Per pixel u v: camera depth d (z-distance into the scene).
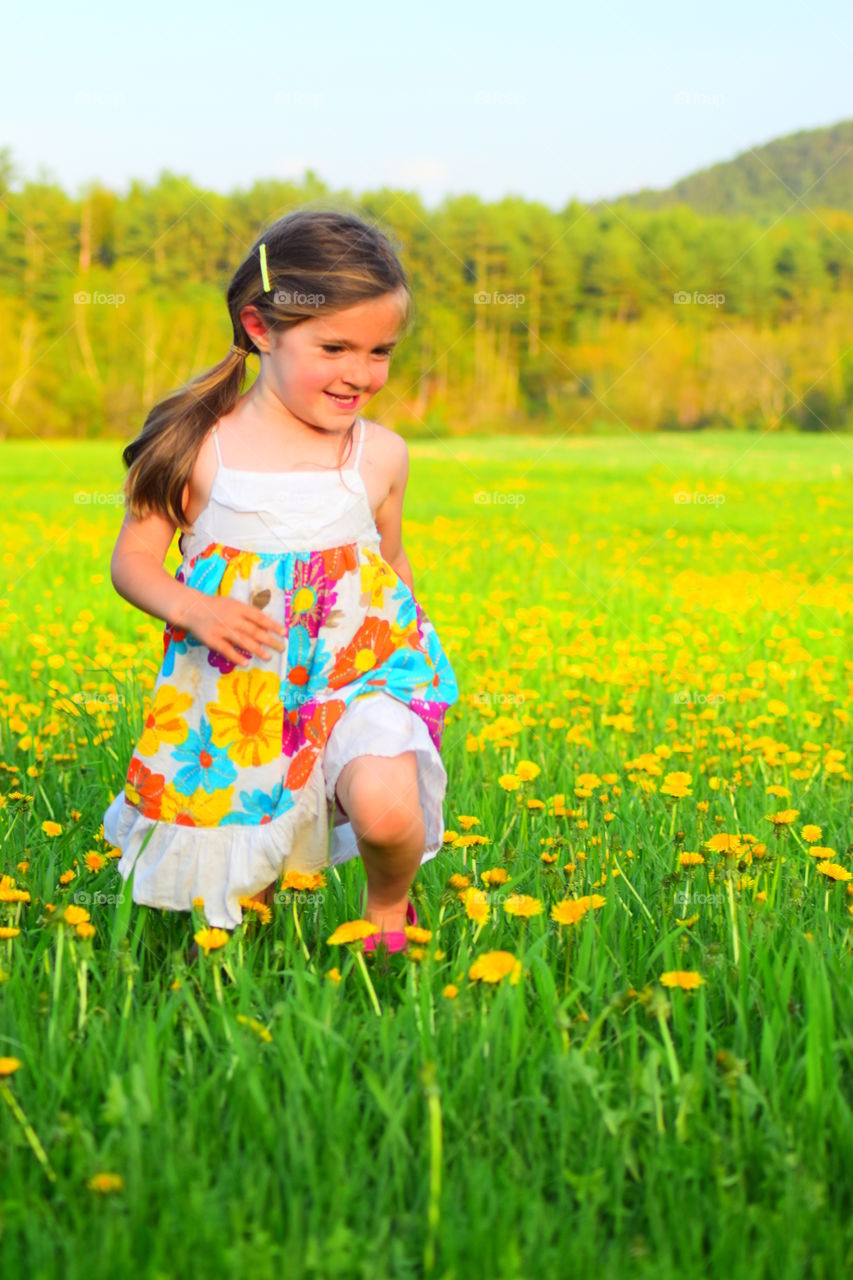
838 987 2.10
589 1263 1.47
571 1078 1.78
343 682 2.38
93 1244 1.49
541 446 23.83
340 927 2.07
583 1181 1.60
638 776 3.67
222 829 2.38
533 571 9.69
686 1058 1.95
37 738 3.91
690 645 6.73
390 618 2.45
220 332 29.55
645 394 27.55
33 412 28.33
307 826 2.38
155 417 2.43
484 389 28.19
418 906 2.63
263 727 2.36
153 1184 1.58
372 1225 1.57
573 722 4.65
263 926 2.44
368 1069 1.78
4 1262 1.47
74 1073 1.89
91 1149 1.64
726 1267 1.50
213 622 2.24
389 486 2.54
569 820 3.10
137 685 4.10
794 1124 1.76
